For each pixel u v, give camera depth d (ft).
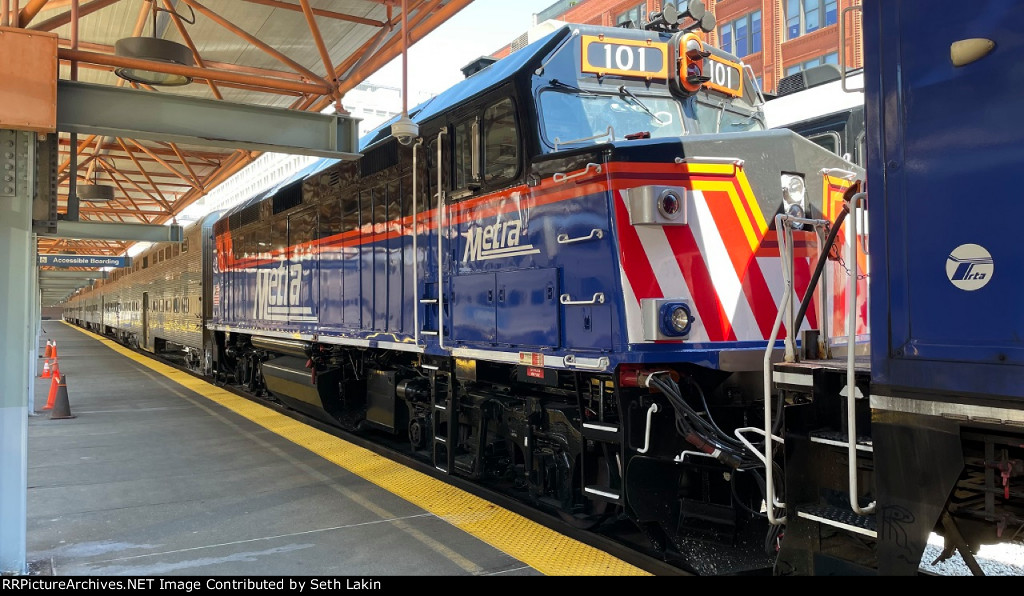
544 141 16.19
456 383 20.54
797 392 11.41
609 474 15.43
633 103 17.52
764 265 14.94
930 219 8.35
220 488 21.16
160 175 72.90
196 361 54.75
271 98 47.01
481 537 16.38
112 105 18.79
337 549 15.83
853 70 25.04
